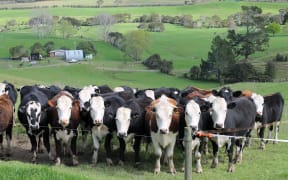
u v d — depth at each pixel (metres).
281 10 162.12
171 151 16.34
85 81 83.44
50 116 17.34
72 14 186.62
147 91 20.66
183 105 17.66
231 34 104.44
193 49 122.69
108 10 191.62
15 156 18.16
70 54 114.31
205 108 16.55
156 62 101.94
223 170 16.81
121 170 16.30
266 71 87.25
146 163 17.50
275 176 15.95
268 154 19.53
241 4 187.50
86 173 15.08
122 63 109.31
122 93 19.59
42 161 17.55
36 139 17.58
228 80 89.12
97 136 17.27
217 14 176.62
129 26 160.38
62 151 18.47
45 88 21.08
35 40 138.00
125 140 17.08
